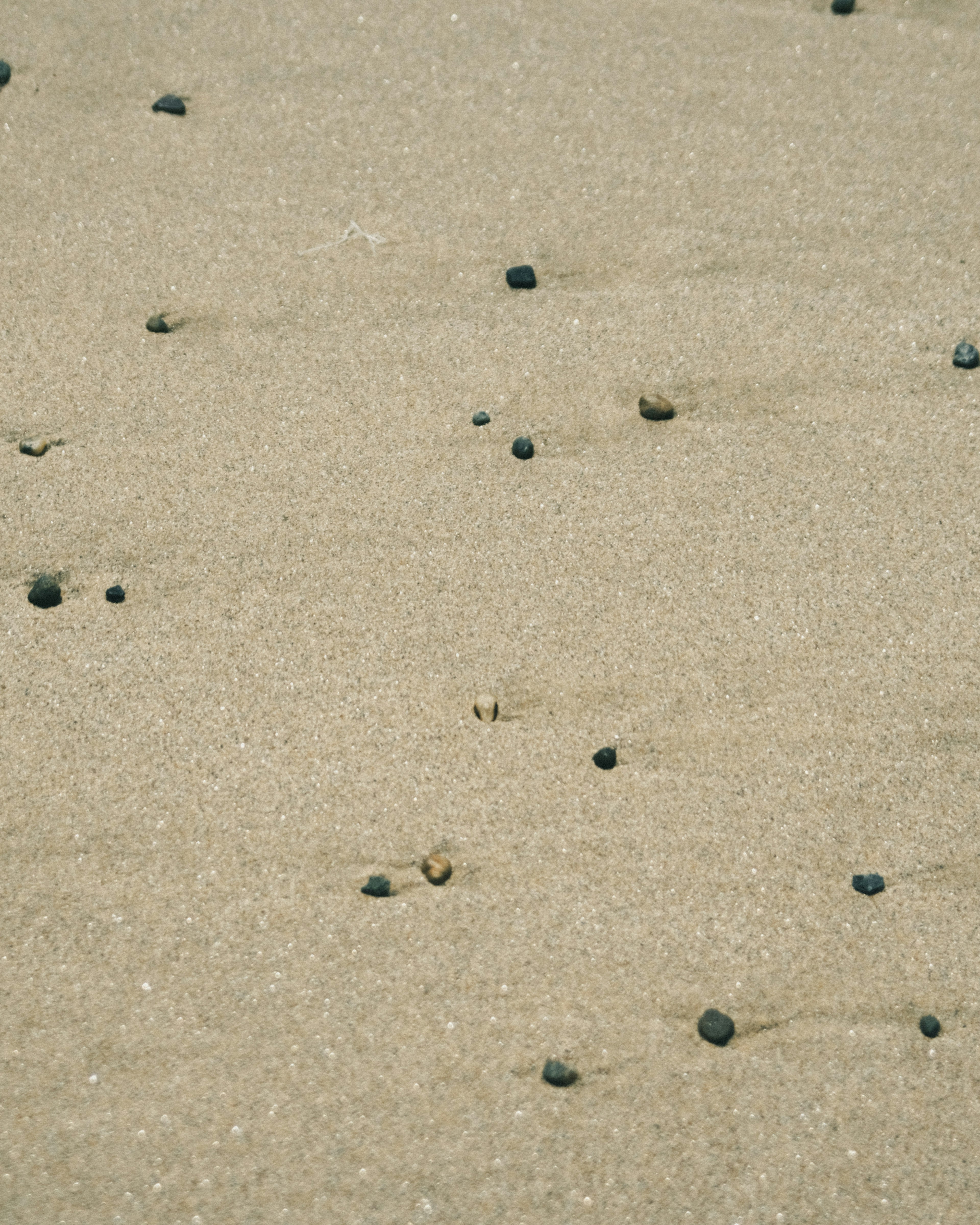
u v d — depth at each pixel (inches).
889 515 101.9
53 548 99.2
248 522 100.8
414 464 104.5
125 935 81.7
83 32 135.2
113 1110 75.5
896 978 81.9
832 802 88.5
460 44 136.6
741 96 132.2
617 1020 79.4
